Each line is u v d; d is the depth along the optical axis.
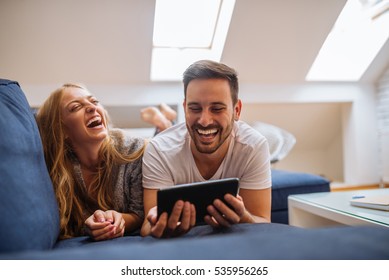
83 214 1.00
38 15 2.04
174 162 0.97
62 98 1.00
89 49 2.29
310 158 3.51
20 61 2.28
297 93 2.87
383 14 2.67
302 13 2.27
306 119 3.17
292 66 2.68
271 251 0.37
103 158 1.03
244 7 2.16
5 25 2.07
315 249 0.38
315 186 1.57
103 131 1.01
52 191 0.85
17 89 0.86
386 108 2.94
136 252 0.39
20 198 0.60
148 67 2.49
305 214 1.36
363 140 3.04
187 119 0.87
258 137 0.99
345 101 2.99
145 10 2.12
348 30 2.90
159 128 1.92
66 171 0.98
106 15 2.11
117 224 0.86
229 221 0.74
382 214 1.00
